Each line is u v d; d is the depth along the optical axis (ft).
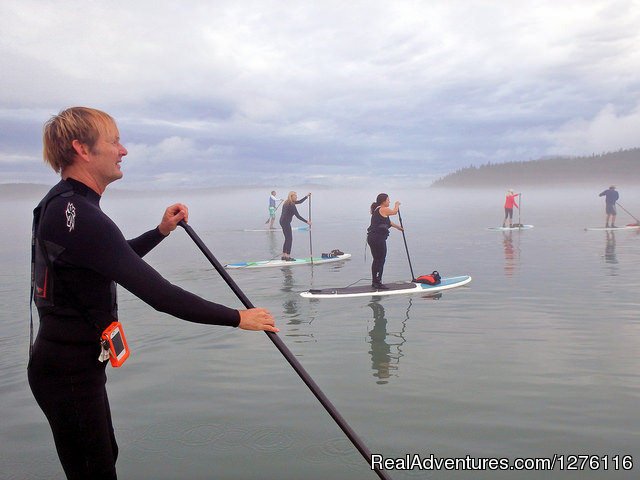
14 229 113.50
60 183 6.61
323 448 12.96
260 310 7.07
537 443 13.02
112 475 6.87
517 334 22.88
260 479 11.60
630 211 128.77
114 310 6.86
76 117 6.57
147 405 15.85
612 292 31.68
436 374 18.08
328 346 21.79
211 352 21.22
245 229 93.15
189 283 39.06
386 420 14.49
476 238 67.67
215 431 13.98
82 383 6.50
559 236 67.72
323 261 48.83
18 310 31.14
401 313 27.50
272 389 16.98
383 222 33.76
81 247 6.17
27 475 11.99
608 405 15.16
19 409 15.98
